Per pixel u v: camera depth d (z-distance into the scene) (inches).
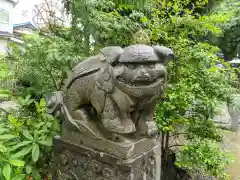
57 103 55.2
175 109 77.4
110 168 45.4
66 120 52.1
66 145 51.9
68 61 67.4
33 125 60.8
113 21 75.0
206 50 80.0
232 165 108.9
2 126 54.7
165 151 87.7
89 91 45.9
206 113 75.7
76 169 51.3
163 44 75.4
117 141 44.8
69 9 79.5
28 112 73.2
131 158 44.1
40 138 56.7
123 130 43.7
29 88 73.4
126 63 38.3
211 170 78.2
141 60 37.1
